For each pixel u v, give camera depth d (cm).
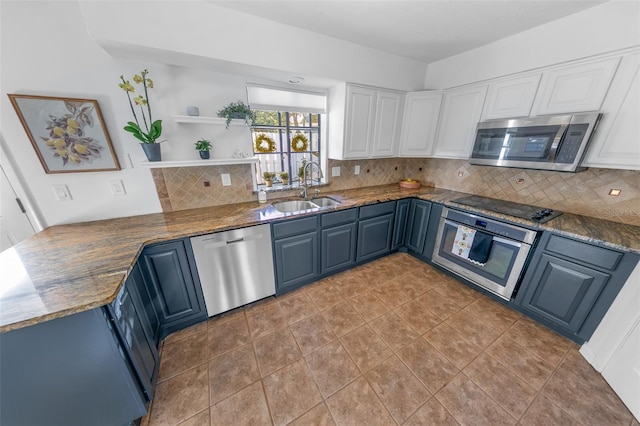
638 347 124
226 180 217
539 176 212
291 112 242
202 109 191
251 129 217
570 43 164
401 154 283
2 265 118
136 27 133
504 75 203
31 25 137
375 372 148
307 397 134
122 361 107
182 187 201
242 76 200
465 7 155
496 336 175
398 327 184
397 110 262
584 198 189
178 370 150
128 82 154
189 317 181
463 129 238
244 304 201
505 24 177
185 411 127
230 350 164
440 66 254
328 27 181
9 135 146
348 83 221
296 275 221
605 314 148
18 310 86
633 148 148
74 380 100
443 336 175
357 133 245
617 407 127
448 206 238
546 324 183
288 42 179
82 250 133
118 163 175
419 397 133
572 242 158
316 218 213
